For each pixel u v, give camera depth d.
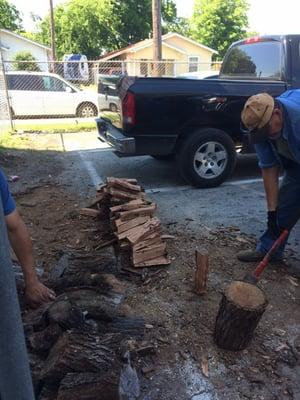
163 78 5.09
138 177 6.24
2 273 1.00
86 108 12.73
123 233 3.37
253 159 7.20
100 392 1.93
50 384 2.09
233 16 42.00
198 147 5.38
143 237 3.35
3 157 7.47
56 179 6.22
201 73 9.58
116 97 5.39
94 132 10.45
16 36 33.31
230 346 2.49
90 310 2.53
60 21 40.34
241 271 3.38
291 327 2.75
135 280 3.21
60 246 3.82
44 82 12.29
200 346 2.54
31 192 5.56
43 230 4.23
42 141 9.31
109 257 3.09
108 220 3.97
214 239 3.99
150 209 3.56
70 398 1.90
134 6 40.09
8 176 6.34
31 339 2.30
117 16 39.44
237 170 6.55
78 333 2.19
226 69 6.78
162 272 3.33
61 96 12.39
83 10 38.91
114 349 2.19
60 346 2.11
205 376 2.34
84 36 39.88
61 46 40.84
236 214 4.67
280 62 5.57
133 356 2.39
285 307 2.94
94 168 6.83
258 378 2.34
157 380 2.31
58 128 10.86
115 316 2.62
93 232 4.07
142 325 2.60
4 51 33.03
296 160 2.91
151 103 5.04
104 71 17.41
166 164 6.94
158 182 5.97
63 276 2.90
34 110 12.23
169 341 2.57
